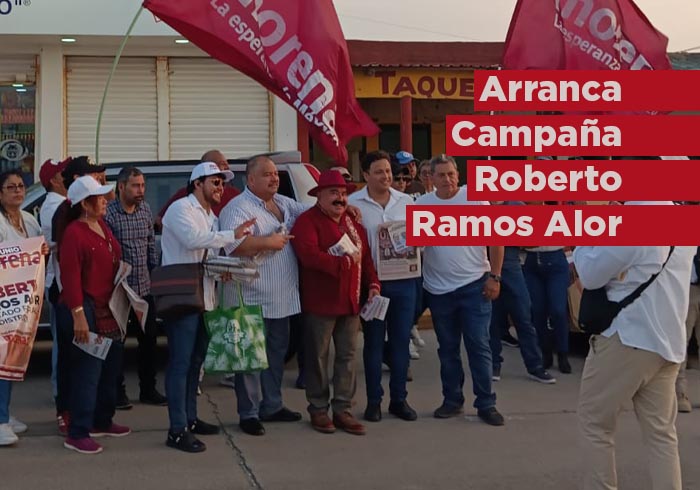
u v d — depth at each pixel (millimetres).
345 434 6418
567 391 7926
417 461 5777
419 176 10375
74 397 5871
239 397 6418
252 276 5977
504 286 8266
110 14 12227
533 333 8344
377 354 6793
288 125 13266
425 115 15648
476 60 13406
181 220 5781
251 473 5488
